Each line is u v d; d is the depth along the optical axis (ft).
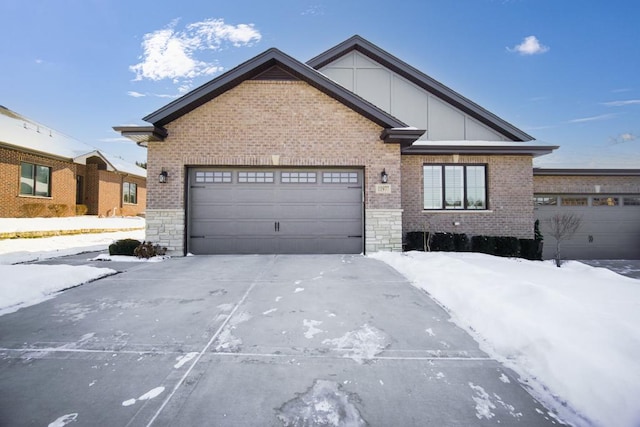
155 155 29.27
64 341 10.90
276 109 30.01
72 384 8.34
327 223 30.71
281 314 13.61
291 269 22.93
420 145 34.55
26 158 50.42
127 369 9.12
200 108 29.66
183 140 29.43
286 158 29.86
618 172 38.37
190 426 6.80
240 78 29.32
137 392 8.02
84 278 19.08
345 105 30.35
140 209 82.84
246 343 10.85
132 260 26.32
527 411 7.38
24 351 10.16
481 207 36.27
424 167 36.32
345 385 8.39
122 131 27.48
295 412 7.28
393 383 8.51
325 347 10.61
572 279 17.43
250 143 29.78
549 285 15.93
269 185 30.48
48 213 52.75
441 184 36.27
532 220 35.81
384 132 29.17
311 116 30.14
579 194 38.91
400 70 39.91
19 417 7.02
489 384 8.50
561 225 35.37
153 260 26.50
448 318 13.26
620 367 8.04
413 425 6.90
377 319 13.12
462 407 7.53
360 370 9.16
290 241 30.45
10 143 47.34
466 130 39.63
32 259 26.55
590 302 12.97
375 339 11.24
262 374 8.90
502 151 35.04
